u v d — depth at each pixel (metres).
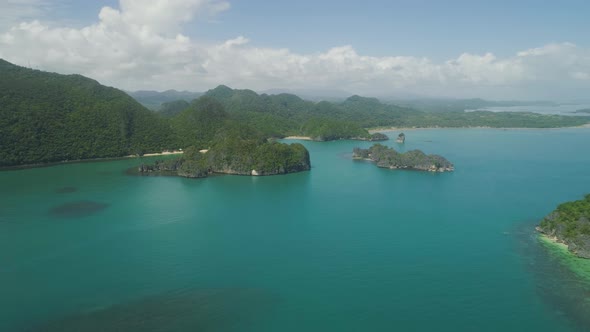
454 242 124.94
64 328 82.31
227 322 84.38
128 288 98.12
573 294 92.81
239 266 109.69
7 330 81.94
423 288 97.06
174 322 84.25
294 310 88.31
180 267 109.25
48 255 117.50
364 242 126.00
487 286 97.06
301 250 120.12
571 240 116.75
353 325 83.00
